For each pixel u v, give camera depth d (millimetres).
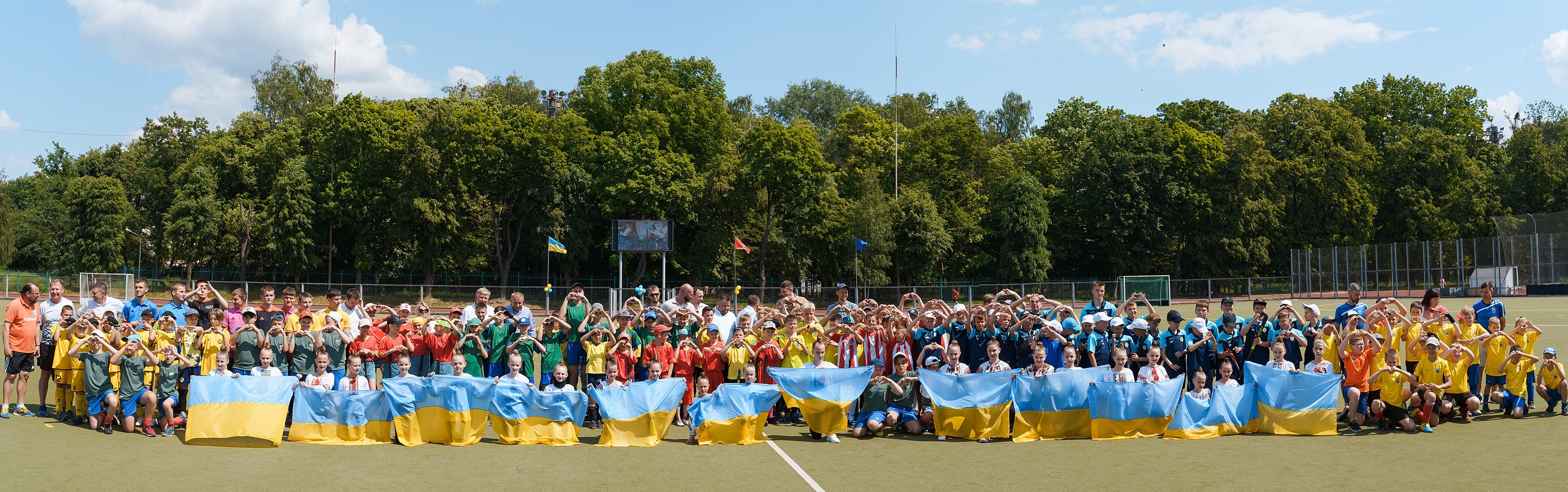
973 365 14578
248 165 62469
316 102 72062
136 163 80125
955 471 11000
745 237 64500
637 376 14438
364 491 9875
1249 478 10438
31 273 64812
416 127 57500
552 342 14484
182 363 13008
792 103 103062
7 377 13641
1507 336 14445
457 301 51812
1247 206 65438
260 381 12641
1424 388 13141
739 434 12938
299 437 12594
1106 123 73875
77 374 13219
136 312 14617
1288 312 14242
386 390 12750
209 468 10859
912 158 75688
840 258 63562
